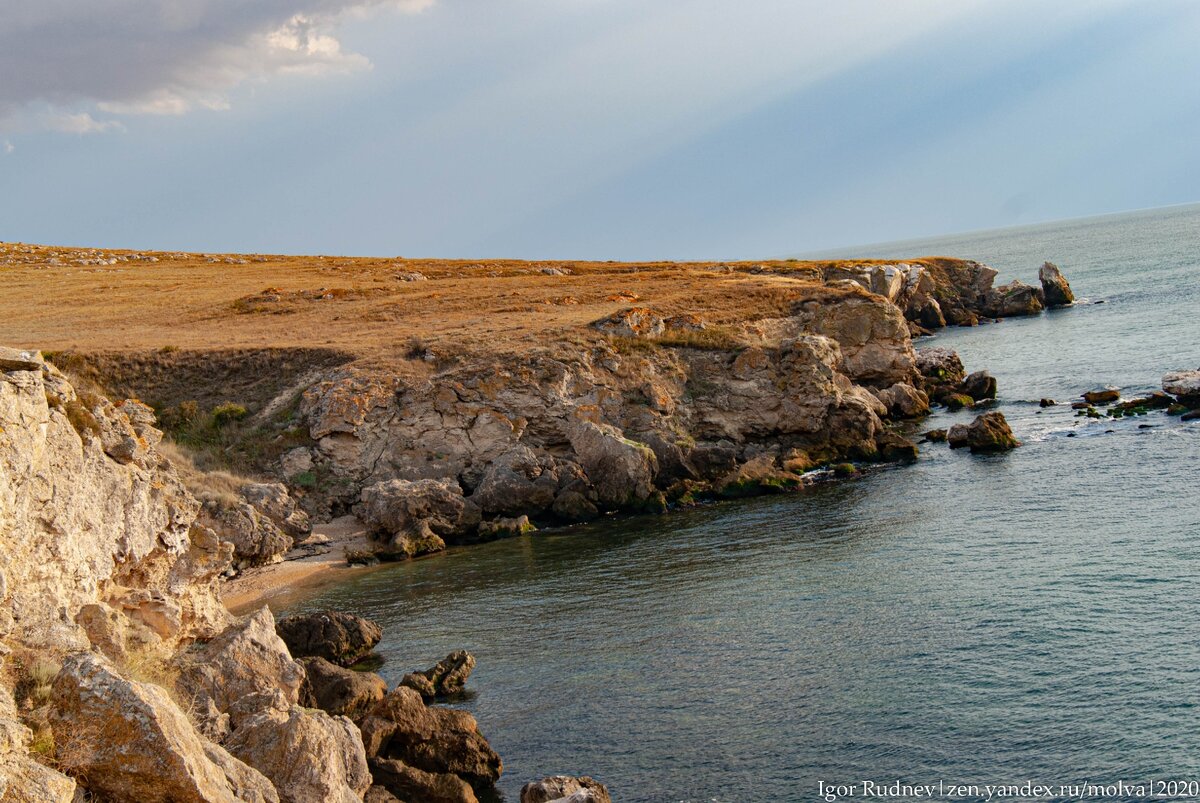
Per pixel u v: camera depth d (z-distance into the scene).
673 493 51.81
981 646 26.95
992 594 30.88
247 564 43.91
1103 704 22.94
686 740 23.83
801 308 73.19
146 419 26.91
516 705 26.73
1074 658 25.42
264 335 71.38
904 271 117.38
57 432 18.72
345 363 61.59
